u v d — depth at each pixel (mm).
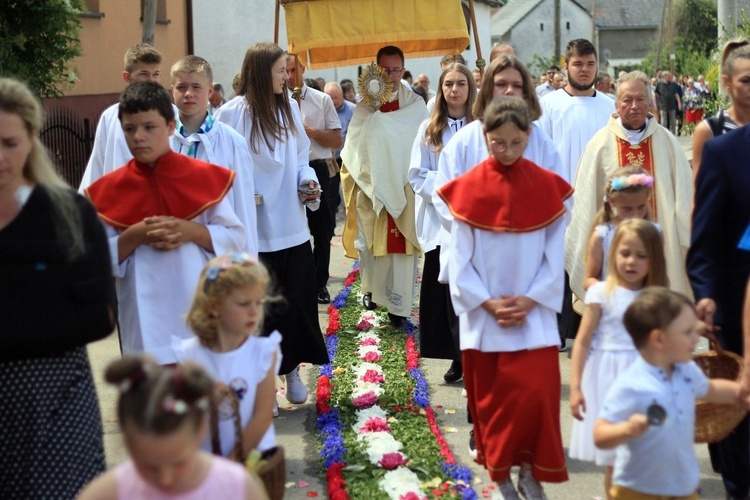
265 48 6680
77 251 3645
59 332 3590
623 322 4125
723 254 4879
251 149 6656
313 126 10086
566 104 8055
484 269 4930
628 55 82500
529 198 4918
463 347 4977
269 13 27047
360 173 8891
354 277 11602
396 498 5180
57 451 3580
